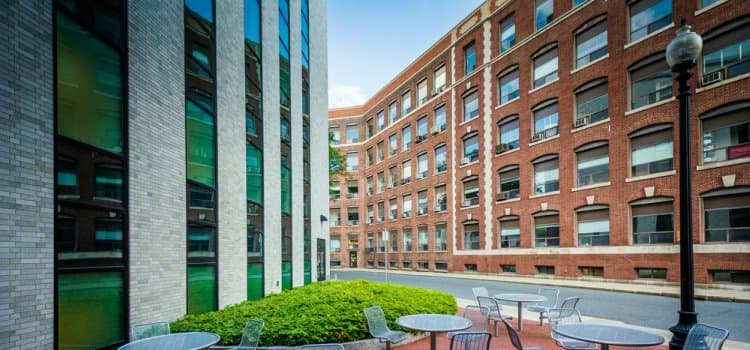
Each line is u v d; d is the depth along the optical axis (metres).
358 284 12.93
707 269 16.25
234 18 11.31
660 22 19.02
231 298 10.34
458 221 31.06
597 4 21.55
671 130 18.16
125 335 6.45
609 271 19.86
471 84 30.48
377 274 34.03
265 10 13.84
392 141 42.22
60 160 5.54
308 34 20.48
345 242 47.19
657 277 18.11
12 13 4.95
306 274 18.75
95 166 6.12
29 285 4.92
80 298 5.70
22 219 4.90
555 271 22.62
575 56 22.88
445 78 34.00
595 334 5.55
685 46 5.63
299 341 6.66
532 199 24.48
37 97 5.21
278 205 14.31
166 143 7.90
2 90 4.77
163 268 7.59
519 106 26.05
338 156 37.50
